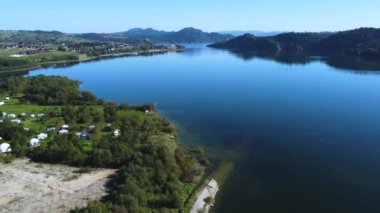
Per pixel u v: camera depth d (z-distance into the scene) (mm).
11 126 111250
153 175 78625
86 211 62656
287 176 88000
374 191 80375
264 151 103812
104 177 84625
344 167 92375
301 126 125312
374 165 93188
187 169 86000
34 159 95938
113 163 89750
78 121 128000
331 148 104875
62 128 119438
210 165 94500
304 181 85438
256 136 116500
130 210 63688
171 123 130250
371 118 132250
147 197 72312
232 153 102688
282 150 104375
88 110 135750
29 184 82000
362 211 72812
